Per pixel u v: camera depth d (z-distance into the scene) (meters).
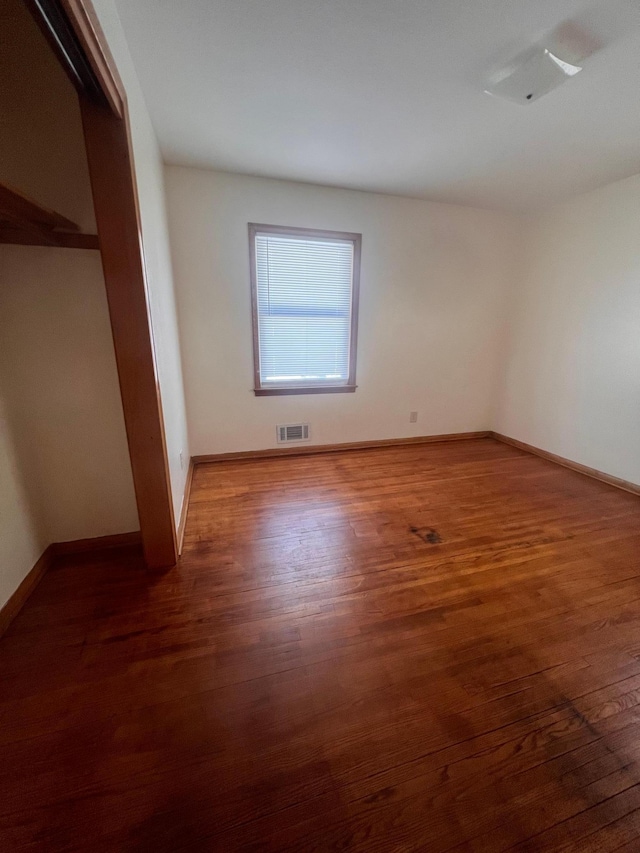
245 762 1.03
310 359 3.35
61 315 1.68
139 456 1.68
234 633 1.46
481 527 2.28
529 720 1.16
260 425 3.35
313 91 1.74
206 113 1.93
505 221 3.57
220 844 0.86
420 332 3.60
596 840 0.88
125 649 1.38
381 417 3.72
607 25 1.34
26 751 1.04
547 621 1.55
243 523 2.29
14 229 1.41
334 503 2.56
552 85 1.62
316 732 1.11
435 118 1.96
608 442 2.97
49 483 1.84
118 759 1.03
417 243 3.33
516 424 3.86
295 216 2.92
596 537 2.18
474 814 0.93
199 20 1.33
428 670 1.32
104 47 1.09
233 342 3.08
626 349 2.80
